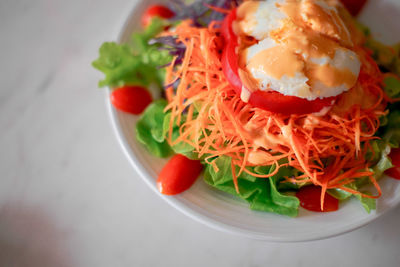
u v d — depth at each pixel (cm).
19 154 41
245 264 37
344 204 33
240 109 32
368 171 32
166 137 34
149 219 38
